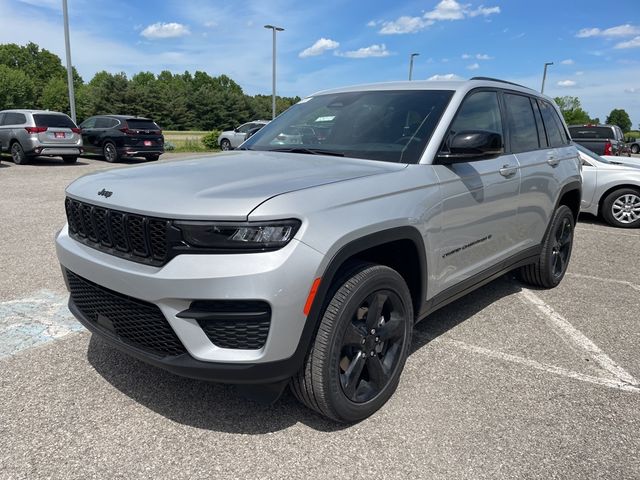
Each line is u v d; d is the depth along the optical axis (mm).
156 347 2396
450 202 3117
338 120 3619
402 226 2691
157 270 2281
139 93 73750
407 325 2910
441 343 3713
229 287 2141
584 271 5812
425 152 3076
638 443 2572
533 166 4168
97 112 71375
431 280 3072
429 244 2963
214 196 2273
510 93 4164
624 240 7676
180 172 2748
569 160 4969
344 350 2592
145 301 2309
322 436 2574
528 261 4523
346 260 2633
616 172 8711
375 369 2734
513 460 2422
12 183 11633
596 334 3947
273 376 2277
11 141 15984
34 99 77875
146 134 17797
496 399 2955
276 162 3016
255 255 2168
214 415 2725
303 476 2285
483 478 2299
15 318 3918
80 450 2416
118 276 2383
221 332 2244
